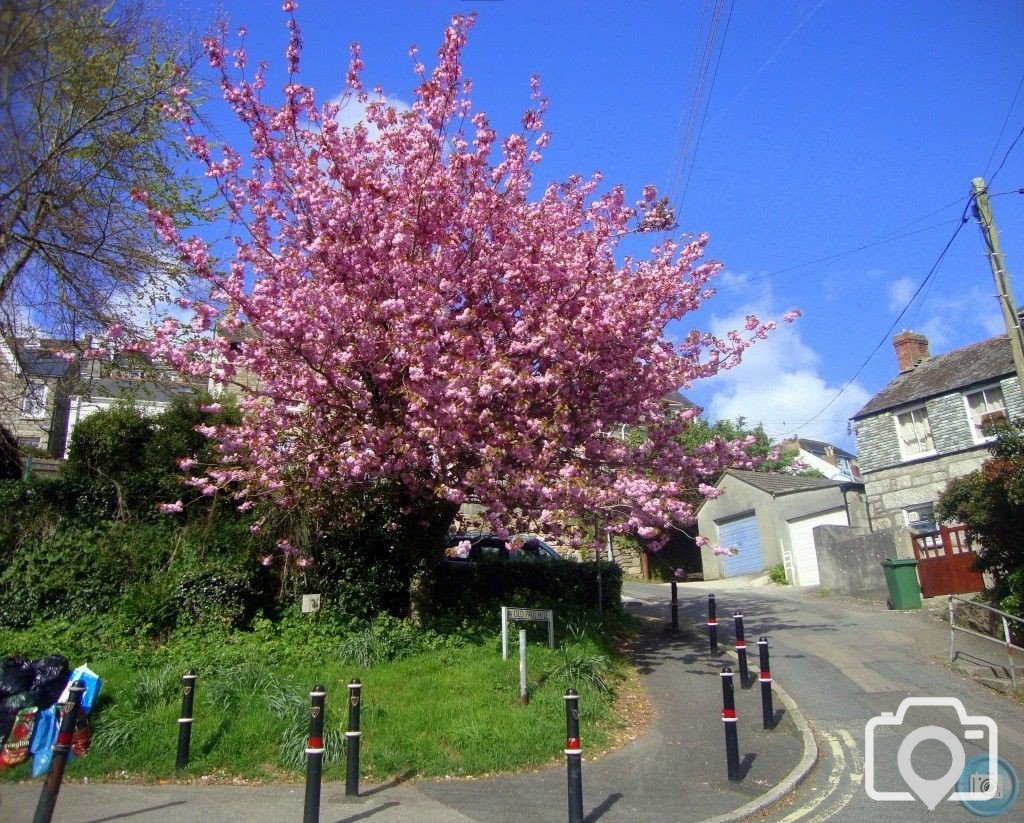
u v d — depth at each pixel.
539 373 10.66
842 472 48.12
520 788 7.12
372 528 12.45
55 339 13.07
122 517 12.37
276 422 11.03
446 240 10.15
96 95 12.83
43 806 5.70
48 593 11.13
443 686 9.30
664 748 8.23
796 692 10.19
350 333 9.82
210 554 11.83
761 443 33.91
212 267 10.25
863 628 14.16
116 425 14.80
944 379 23.08
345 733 7.66
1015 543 12.29
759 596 20.31
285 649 10.27
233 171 10.84
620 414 11.60
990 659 11.45
